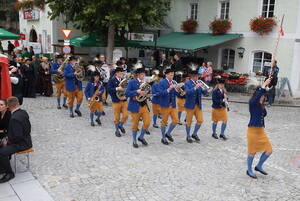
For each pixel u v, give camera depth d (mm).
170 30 24469
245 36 19156
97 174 6508
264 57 18578
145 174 6586
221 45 20719
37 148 7891
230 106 14742
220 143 8906
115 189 5891
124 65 13531
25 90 14180
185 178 6473
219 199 5648
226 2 20484
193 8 22922
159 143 8688
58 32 23328
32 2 25812
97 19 17297
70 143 8352
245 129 10547
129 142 8641
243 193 5914
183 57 21891
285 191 6062
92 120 10078
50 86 14789
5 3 37094
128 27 18875
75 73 10734
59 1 18062
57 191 5758
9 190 5715
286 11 17062
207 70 17359
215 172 6844
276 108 14828
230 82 18328
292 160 7793
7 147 6012
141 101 8055
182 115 12289
